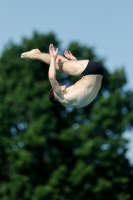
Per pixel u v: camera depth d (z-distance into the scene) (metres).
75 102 33.44
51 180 115.44
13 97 123.69
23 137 117.69
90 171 115.81
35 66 131.88
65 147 122.88
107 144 121.50
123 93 134.75
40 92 124.81
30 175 120.44
